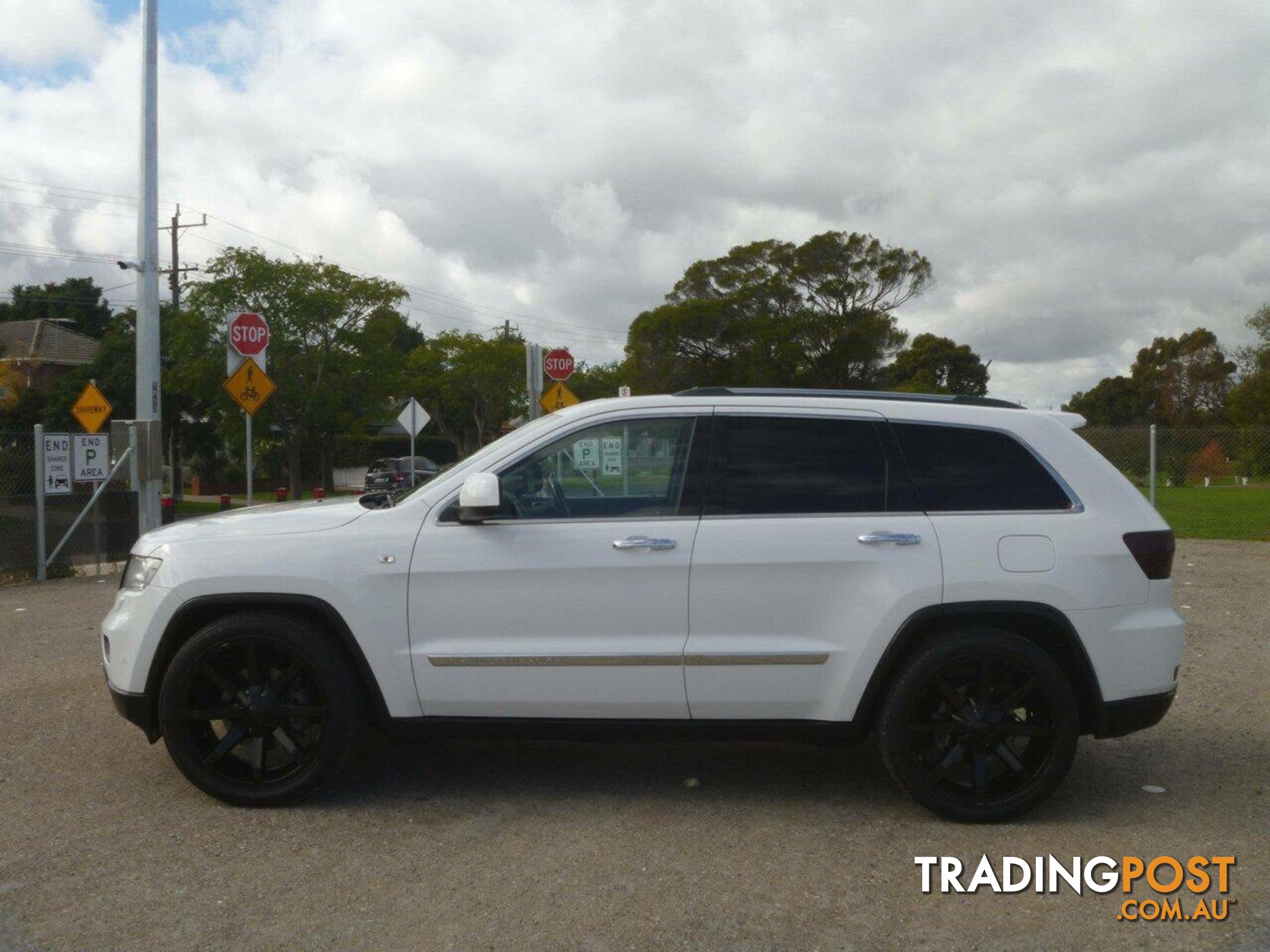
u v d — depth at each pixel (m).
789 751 5.80
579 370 69.31
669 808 4.87
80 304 77.69
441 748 5.83
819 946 3.55
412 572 4.72
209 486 53.03
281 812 4.80
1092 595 4.61
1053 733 4.59
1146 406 86.31
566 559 4.68
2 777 5.28
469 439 68.50
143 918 3.72
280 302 43.31
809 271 60.41
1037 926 3.70
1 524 13.52
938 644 4.59
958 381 87.06
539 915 3.75
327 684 4.73
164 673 4.86
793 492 4.76
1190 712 6.51
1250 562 13.83
